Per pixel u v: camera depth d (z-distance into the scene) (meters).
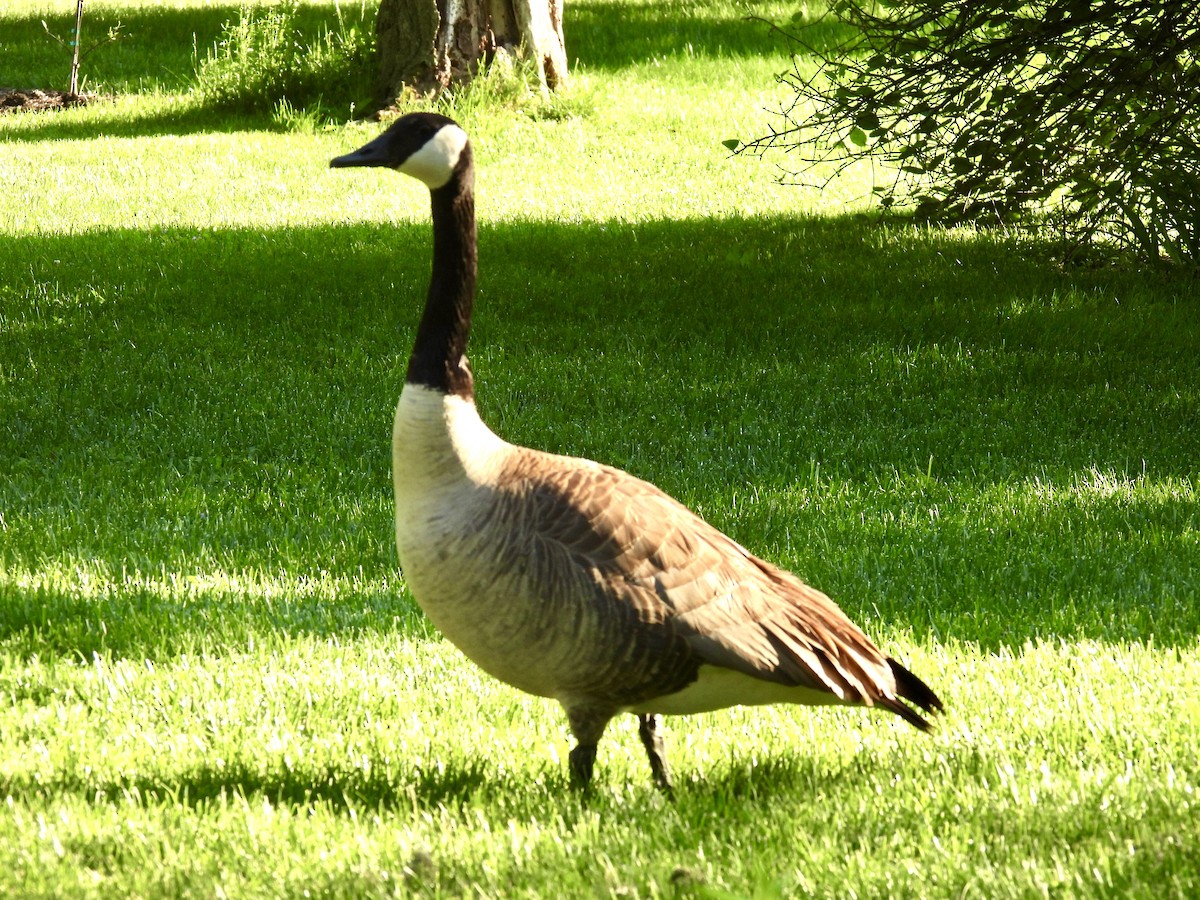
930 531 10.59
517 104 30.06
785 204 24.20
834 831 5.89
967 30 16.23
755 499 11.41
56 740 7.04
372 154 6.03
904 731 7.25
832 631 6.03
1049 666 7.99
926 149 17.36
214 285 17.70
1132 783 6.21
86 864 5.64
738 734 7.35
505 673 5.82
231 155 27.22
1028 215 20.16
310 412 13.70
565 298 17.45
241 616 8.96
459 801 6.39
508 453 5.89
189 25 41.50
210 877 5.48
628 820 6.00
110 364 14.86
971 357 15.16
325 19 41.69
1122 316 16.41
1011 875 5.36
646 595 5.55
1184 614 8.85
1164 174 16.53
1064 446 12.70
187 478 12.05
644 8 43.03
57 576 9.60
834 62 16.89
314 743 7.06
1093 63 15.72
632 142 28.77
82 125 30.78
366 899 5.34
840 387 14.41
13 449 12.67
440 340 5.80
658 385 14.41
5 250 19.47
